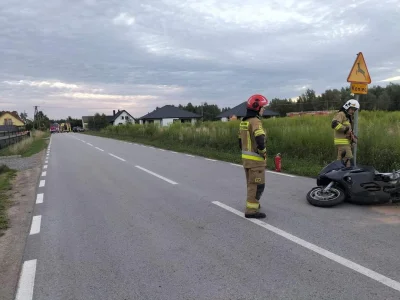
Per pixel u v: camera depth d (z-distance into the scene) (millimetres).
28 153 20672
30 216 6234
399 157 8859
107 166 12719
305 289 3266
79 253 4422
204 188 7988
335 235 4578
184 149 17797
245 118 5500
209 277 3605
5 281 3758
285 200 6531
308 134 12453
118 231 5191
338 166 6238
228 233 4871
